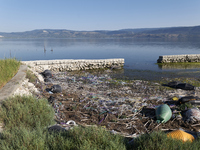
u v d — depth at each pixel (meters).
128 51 70.19
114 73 26.23
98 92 15.17
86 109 10.80
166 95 14.83
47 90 14.05
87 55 58.62
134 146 4.88
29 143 4.38
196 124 9.24
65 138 4.73
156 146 4.43
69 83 18.48
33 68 22.72
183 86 17.09
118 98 13.26
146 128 8.73
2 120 6.36
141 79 22.14
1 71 12.27
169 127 9.02
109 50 76.44
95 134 4.77
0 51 75.06
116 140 4.79
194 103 11.38
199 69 29.25
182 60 37.75
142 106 11.50
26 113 6.67
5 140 4.67
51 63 27.50
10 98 7.69
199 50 71.56
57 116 9.20
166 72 26.84
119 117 9.88
